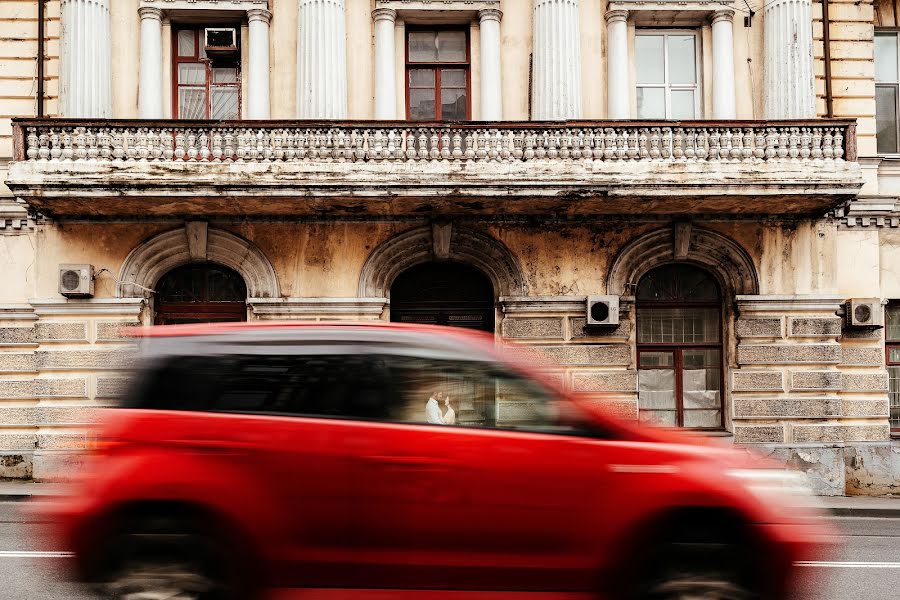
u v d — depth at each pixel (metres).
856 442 14.04
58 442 13.40
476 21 14.81
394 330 5.26
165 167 12.48
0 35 14.28
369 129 12.90
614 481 4.91
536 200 12.98
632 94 14.93
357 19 14.62
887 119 15.31
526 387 5.12
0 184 14.03
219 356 5.14
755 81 14.80
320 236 13.82
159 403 5.06
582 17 14.80
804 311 13.99
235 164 12.54
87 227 13.68
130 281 13.66
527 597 4.91
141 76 14.32
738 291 14.07
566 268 13.93
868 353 14.22
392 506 4.88
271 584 4.88
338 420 4.98
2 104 14.23
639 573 4.89
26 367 13.88
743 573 4.91
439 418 5.04
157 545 4.88
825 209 13.77
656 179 12.70
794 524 4.98
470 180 12.59
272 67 14.55
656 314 14.37
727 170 12.81
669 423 14.20
